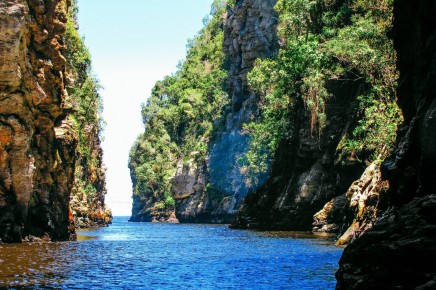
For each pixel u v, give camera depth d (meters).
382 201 26.28
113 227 91.75
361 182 35.97
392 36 20.25
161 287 17.39
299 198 57.88
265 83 79.94
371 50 45.97
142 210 155.25
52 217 38.25
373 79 46.81
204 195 118.31
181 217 127.44
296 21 65.00
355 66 49.78
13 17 32.38
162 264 24.50
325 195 56.16
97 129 101.88
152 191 150.12
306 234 49.84
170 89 163.38
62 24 38.44
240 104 116.25
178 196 127.94
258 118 102.25
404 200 15.33
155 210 145.12
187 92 151.00
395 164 16.02
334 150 55.69
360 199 33.66
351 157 50.50
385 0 49.16
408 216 10.85
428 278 9.64
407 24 18.52
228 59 145.25
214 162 118.50
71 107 43.19
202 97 144.12
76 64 73.44
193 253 30.69
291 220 58.84
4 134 33.69
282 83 61.84
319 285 17.64
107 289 16.78
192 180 124.25
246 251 31.39
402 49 19.25
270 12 106.94
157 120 156.25
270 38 105.75
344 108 56.47
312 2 63.91
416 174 14.95
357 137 50.50
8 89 33.41
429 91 15.09
